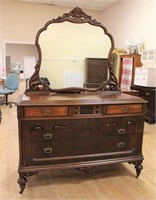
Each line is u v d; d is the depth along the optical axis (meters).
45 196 1.85
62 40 2.33
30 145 1.86
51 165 1.92
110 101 1.98
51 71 2.33
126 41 5.39
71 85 2.42
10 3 6.27
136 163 2.16
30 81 2.21
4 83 5.81
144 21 4.85
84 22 2.32
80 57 2.40
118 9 6.04
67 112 1.88
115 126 2.04
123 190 1.96
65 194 1.89
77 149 1.98
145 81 4.17
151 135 3.47
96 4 6.35
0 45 6.35
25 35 6.56
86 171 2.02
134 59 4.64
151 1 4.56
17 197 1.83
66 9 6.73
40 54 2.25
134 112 2.07
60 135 1.91
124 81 4.96
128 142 2.12
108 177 2.20
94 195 1.88
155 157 2.66
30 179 2.13
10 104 5.62
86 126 1.96
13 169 2.30
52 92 2.26
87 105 1.91
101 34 2.40
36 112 1.81
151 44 4.64
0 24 6.22
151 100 4.05
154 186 2.04
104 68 2.44
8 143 3.04
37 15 6.54
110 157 2.07
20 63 8.08
